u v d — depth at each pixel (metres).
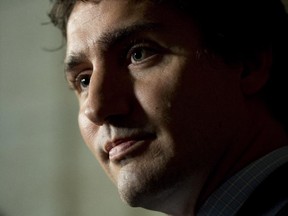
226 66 0.94
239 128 0.93
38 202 2.32
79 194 2.23
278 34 1.04
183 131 0.88
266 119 0.96
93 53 0.94
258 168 0.90
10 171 2.42
